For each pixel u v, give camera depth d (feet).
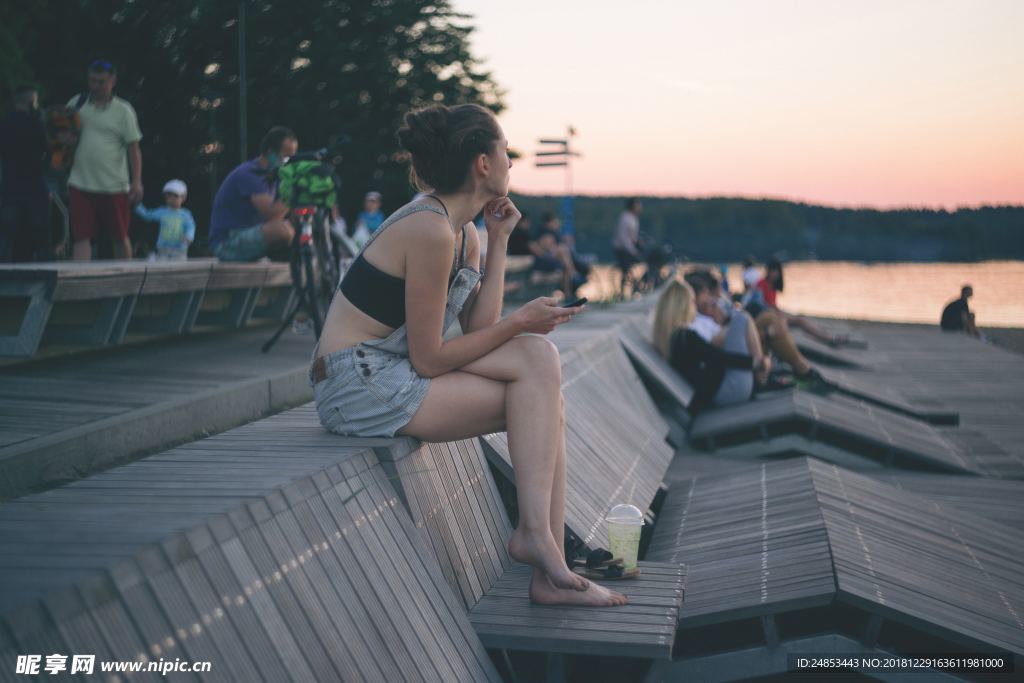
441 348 9.39
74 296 17.10
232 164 105.70
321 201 20.83
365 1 113.91
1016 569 13.46
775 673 10.55
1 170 25.30
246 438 9.96
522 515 9.58
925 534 14.11
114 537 6.20
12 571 5.51
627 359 25.46
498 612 9.56
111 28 89.10
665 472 20.17
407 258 9.20
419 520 9.41
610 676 10.43
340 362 9.62
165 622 5.76
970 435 28.71
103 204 25.52
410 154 9.48
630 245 66.03
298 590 7.11
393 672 7.59
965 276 224.74
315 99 112.78
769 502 15.31
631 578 10.45
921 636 11.29
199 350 21.53
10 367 17.84
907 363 47.37
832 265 287.07
